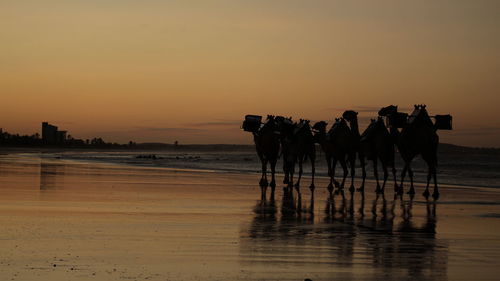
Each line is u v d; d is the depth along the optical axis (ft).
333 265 39.63
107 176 137.49
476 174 178.09
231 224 57.82
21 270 37.14
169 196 86.58
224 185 112.88
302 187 111.96
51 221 57.57
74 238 48.19
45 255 41.55
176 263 39.70
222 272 37.35
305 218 63.93
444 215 67.97
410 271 38.24
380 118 102.12
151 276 36.19
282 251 44.09
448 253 44.14
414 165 272.92
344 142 102.68
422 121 96.32
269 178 140.26
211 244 46.57
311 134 110.11
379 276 36.86
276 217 64.49
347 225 58.75
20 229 52.31
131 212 65.92
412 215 67.77
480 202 84.38
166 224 56.90
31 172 150.20
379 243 48.06
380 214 68.49
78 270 37.40
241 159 364.38
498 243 48.52
